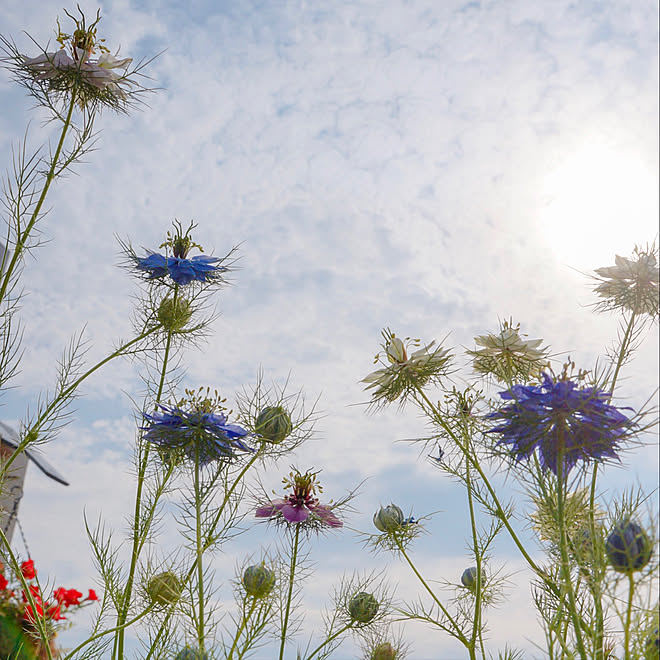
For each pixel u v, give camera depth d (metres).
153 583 0.31
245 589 0.30
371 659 0.35
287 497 0.35
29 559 0.33
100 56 0.36
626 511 0.25
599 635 0.23
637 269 0.30
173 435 0.29
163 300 0.37
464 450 0.30
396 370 0.33
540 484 0.25
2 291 0.31
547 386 0.24
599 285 0.31
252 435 0.32
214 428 0.29
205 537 0.30
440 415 0.32
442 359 0.33
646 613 0.22
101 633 0.29
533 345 0.31
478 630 0.32
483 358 0.33
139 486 0.34
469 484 0.32
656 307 0.30
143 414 0.29
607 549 0.22
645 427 0.23
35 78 0.35
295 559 0.33
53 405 0.33
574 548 0.24
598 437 0.24
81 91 0.36
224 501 0.30
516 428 0.24
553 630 0.26
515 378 0.32
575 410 0.24
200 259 0.38
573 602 0.23
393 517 0.37
